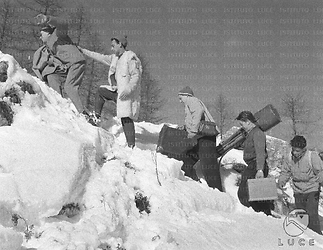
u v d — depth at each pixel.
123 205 3.18
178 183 4.07
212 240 3.22
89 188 3.12
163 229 3.04
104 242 2.70
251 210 4.57
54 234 2.50
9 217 2.47
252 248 3.28
